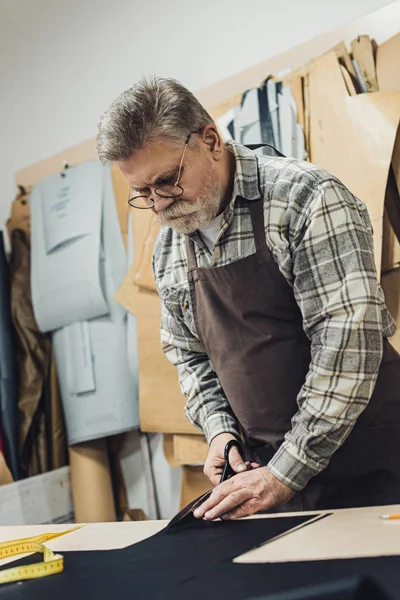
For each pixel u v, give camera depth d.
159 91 1.26
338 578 0.80
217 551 1.01
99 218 2.61
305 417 1.24
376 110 1.99
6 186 3.00
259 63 2.27
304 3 2.20
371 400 1.39
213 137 1.34
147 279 2.42
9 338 2.73
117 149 1.25
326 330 1.26
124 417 2.54
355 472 1.39
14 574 1.02
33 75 2.92
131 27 2.63
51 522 2.61
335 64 2.07
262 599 0.75
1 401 2.66
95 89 2.74
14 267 2.84
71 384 2.62
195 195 1.31
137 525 1.33
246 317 1.41
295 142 2.13
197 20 2.45
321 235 1.26
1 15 2.98
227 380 1.46
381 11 2.04
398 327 1.98
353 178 2.01
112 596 0.88
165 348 1.64
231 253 1.41
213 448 1.44
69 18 2.81
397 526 1.02
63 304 2.64
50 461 2.71
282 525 1.12
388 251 1.99
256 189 1.37
